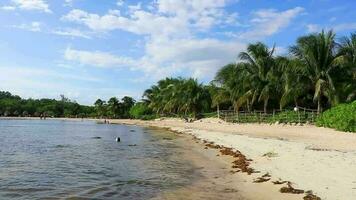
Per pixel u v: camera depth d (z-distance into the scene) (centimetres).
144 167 2344
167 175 2041
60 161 2650
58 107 19488
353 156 2158
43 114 18812
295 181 1636
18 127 8619
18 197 1531
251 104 6419
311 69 4972
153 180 1892
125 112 16512
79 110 19275
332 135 3444
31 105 19400
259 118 5916
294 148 2666
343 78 4909
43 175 2053
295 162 2089
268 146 2947
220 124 6525
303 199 1358
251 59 6328
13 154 3081
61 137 5356
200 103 8869
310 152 2389
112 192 1622
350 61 4888
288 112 5338
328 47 4825
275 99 6116
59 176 2023
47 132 6656
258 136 3988
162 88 12306
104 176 2025
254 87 6019
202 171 2158
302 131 4028
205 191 1611
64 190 1664
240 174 1989
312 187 1498
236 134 4541
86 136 5616
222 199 1461
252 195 1502
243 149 2984
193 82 8962
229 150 3038
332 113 4078
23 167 2345
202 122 7656
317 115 4791
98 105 17750
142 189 1677
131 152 3262
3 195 1561
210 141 4069
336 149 2512
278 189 1547
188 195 1545
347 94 4838
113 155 3031
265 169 2008
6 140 4628
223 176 1964
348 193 1365
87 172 2159
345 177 1616
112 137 5381
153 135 5778
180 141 4469
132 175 2052
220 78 6875
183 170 2212
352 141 2955
